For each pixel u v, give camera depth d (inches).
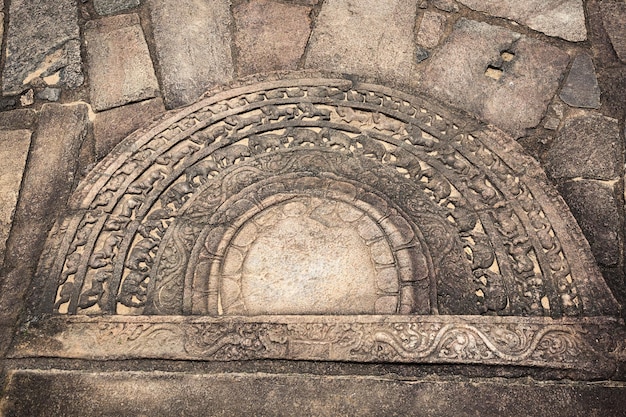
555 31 97.0
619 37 96.2
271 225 79.3
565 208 79.7
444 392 67.8
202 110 89.9
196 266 76.0
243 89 92.0
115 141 88.7
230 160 85.0
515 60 94.7
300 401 67.6
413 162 84.0
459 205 80.3
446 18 98.4
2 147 88.5
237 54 96.6
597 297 73.2
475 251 76.5
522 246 77.0
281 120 88.6
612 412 66.9
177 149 86.0
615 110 90.1
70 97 93.2
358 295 74.1
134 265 76.3
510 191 81.5
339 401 67.5
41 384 69.1
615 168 84.8
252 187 82.3
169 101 92.3
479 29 97.1
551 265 75.6
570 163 85.7
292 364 70.0
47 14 100.0
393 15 98.5
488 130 87.1
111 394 68.4
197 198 81.6
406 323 71.6
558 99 91.4
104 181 83.4
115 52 96.4
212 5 99.7
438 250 76.6
